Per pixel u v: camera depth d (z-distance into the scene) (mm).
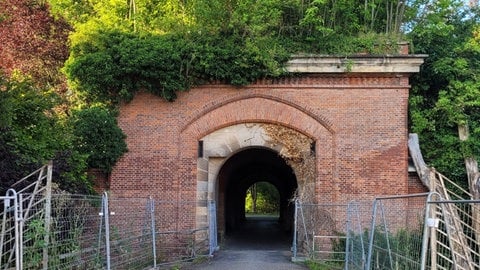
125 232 15172
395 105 19359
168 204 19438
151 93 19812
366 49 19766
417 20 23188
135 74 19234
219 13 19297
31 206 9930
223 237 27078
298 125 19609
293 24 20438
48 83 25906
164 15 24281
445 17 24312
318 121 19531
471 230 11875
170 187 19500
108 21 25094
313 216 19109
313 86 19531
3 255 9289
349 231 16188
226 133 19891
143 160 19594
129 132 19719
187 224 19375
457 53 22203
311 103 19531
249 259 18125
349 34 21047
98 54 19000
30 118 15609
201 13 19562
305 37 20109
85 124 18938
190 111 19750
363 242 14359
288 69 19250
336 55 18938
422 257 7898
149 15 25203
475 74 21250
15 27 25250
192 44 19031
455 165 20578
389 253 10547
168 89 19312
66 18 27734
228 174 29656
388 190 19016
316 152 19516
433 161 20812
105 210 12133
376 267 11891
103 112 19219
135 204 19266
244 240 27594
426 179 19281
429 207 8141
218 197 27297
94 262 12117
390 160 19172
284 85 19562
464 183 20547
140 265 15203
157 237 19141
